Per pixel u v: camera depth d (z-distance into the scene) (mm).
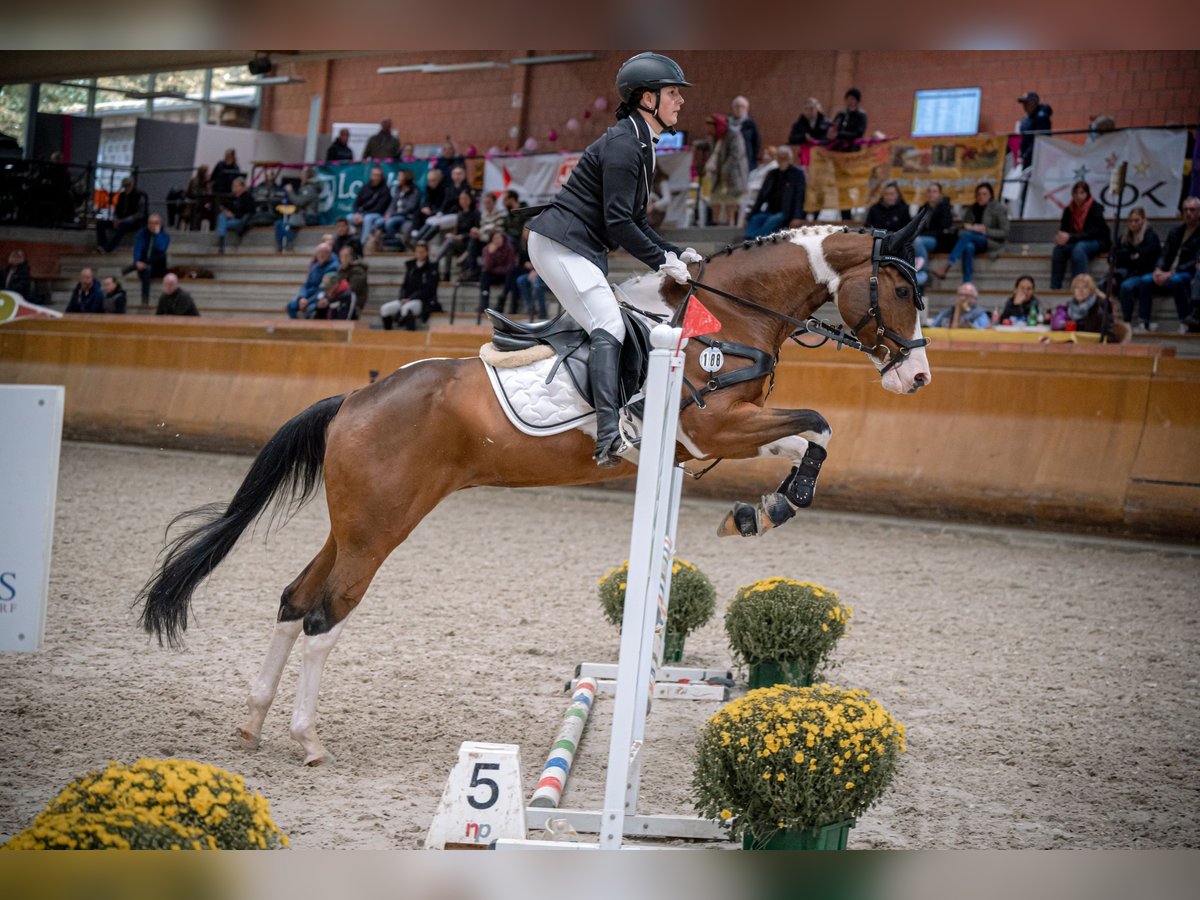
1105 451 10516
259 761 4539
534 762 4680
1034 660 6617
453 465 4730
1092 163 14727
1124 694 5961
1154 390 10469
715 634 7316
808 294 4883
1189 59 16328
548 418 4594
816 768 3377
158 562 8602
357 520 4629
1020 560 9703
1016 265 14461
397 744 4824
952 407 11297
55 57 15242
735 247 4918
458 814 3500
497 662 6273
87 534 9609
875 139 15539
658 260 4531
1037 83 17422
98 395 15836
